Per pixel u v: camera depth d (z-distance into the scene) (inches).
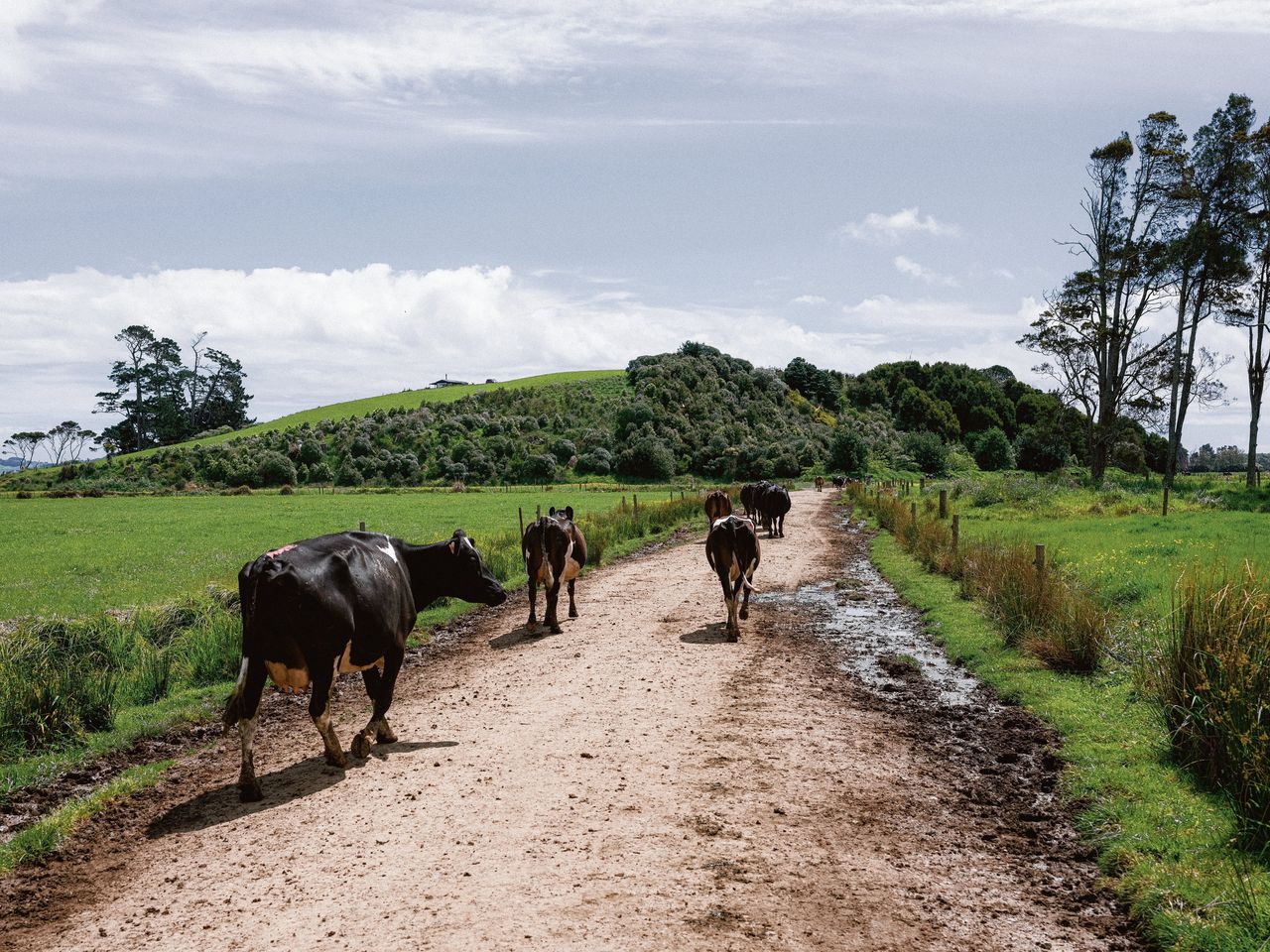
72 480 3385.8
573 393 4416.8
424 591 350.6
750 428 4003.4
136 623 515.8
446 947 176.4
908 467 3676.2
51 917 197.6
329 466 3494.1
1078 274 1974.7
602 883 205.5
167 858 227.8
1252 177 1803.6
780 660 449.4
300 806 259.9
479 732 332.2
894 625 546.3
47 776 300.2
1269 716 253.1
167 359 5433.1
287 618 258.5
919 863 223.1
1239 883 192.2
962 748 320.8
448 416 4097.0
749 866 216.2
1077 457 3796.8
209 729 358.9
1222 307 1859.0
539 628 541.0
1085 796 264.5
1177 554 690.8
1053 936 187.9
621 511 1248.2
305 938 182.9
